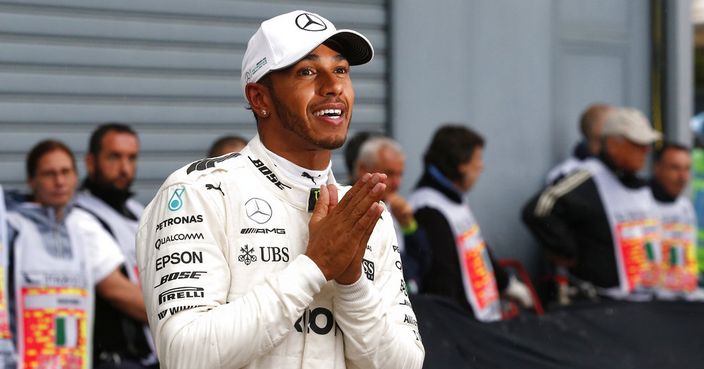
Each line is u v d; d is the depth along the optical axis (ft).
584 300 40.78
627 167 41.19
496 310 37.24
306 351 15.20
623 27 51.26
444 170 36.06
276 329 14.39
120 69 39.09
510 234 47.06
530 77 47.65
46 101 37.81
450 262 35.42
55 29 37.86
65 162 30.07
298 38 15.19
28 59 37.47
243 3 41.24
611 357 32.91
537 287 47.44
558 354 32.01
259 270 15.05
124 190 33.24
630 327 33.83
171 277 14.65
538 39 47.88
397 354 15.57
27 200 30.73
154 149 39.78
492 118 46.65
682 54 52.44
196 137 40.57
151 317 14.93
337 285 15.14
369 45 15.62
